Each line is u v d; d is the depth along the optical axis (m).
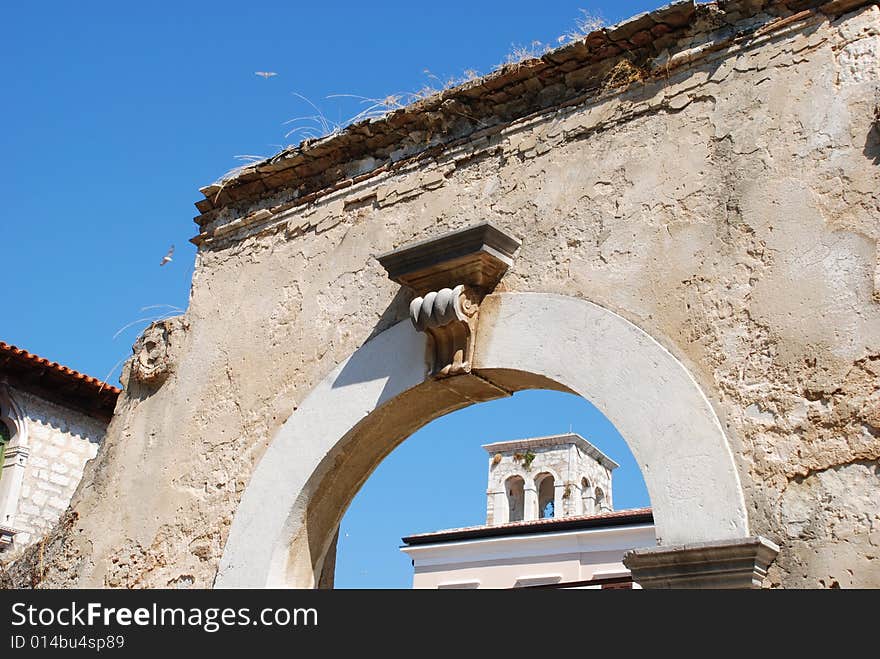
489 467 23.62
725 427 4.74
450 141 6.51
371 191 6.74
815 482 4.44
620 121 5.78
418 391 5.95
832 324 4.63
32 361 13.40
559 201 5.82
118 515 6.93
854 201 4.77
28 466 13.73
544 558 18.78
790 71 5.22
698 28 5.63
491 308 5.80
